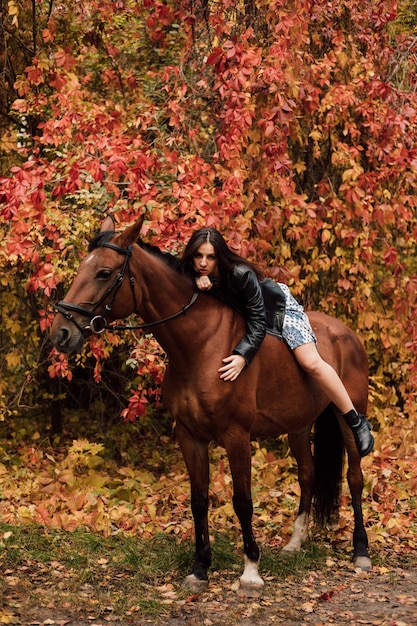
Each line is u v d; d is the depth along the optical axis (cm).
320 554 457
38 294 652
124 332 587
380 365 723
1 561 426
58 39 652
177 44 626
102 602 383
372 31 633
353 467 463
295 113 574
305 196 550
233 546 465
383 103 587
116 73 644
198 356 389
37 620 361
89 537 458
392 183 653
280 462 616
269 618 370
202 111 599
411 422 691
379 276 713
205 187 529
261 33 579
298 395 427
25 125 667
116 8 597
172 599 390
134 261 379
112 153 478
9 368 716
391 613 378
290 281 602
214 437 401
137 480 606
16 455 657
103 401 727
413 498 571
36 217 484
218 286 404
